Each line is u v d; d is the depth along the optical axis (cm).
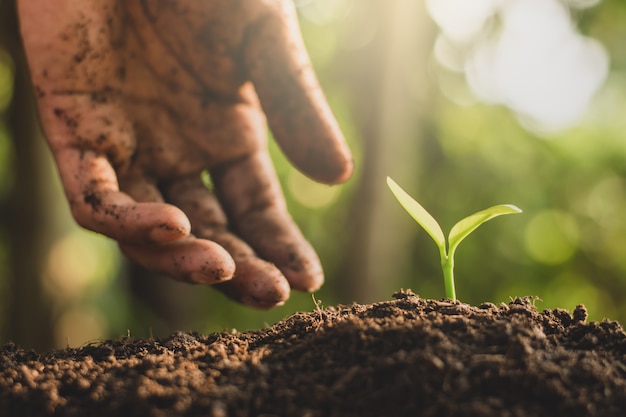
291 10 41
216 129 41
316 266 39
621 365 30
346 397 28
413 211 35
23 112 94
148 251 36
